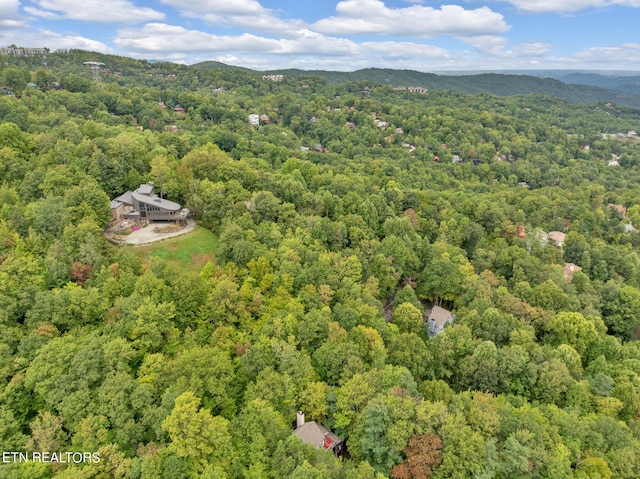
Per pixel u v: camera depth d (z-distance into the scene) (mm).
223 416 49844
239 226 79438
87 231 70688
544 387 60812
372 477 42031
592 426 53031
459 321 76188
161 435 45469
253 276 70688
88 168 87812
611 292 93438
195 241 82375
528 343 67750
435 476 43875
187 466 42062
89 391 49062
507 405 53969
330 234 90562
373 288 81000
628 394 59562
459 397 53031
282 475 41938
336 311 66938
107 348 52344
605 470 46938
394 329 72750
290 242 79500
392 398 48812
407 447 46031
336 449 50062
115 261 69125
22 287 59844
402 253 92062
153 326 57000
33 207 73688
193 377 49875
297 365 54812
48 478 42281
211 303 62750
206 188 90062
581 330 73688
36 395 50375
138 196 87000
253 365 54250
